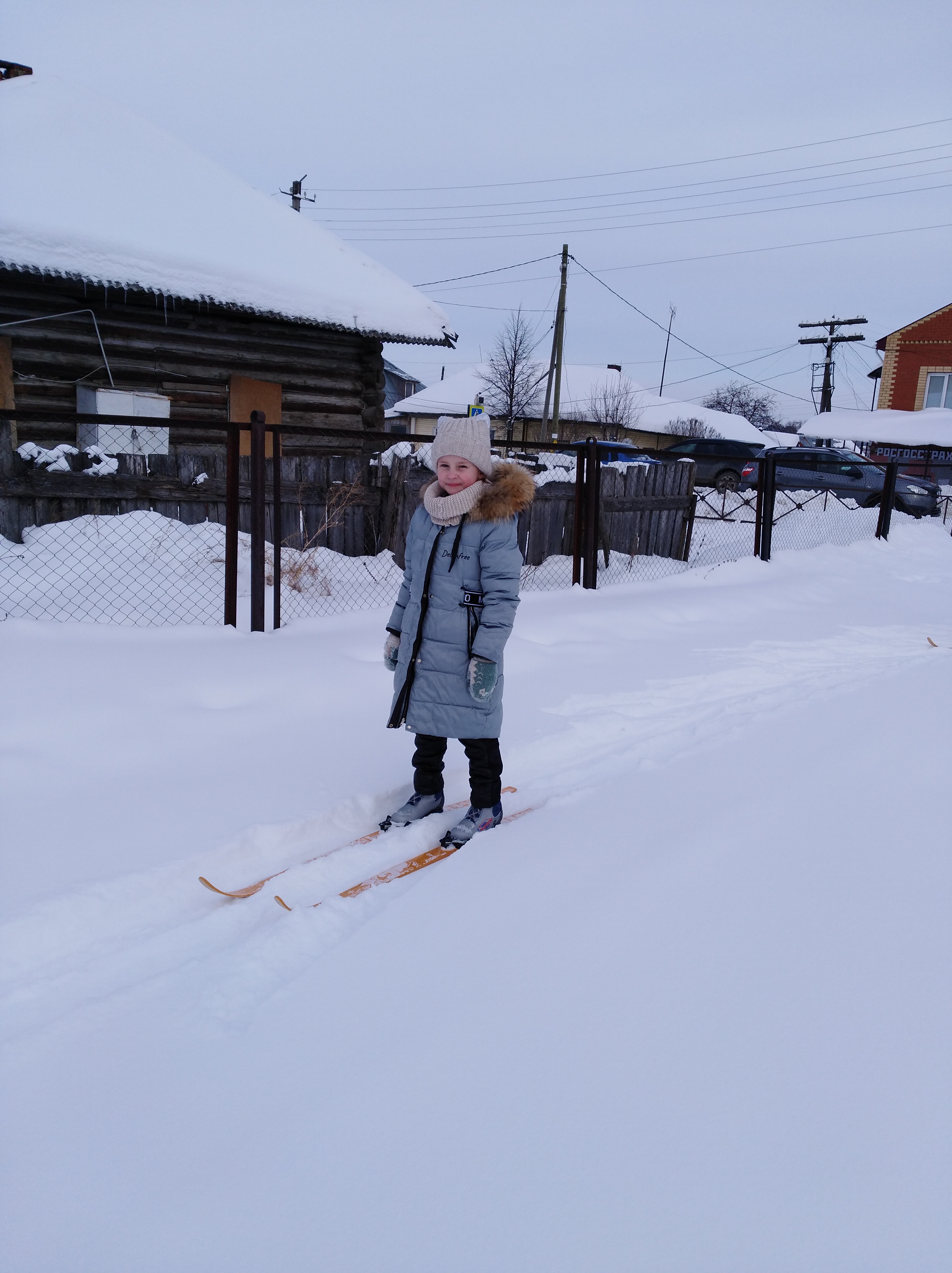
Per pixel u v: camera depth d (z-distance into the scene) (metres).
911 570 10.55
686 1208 1.36
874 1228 1.30
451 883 2.60
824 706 4.49
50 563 6.00
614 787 3.38
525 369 38.00
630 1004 1.92
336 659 4.93
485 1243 1.32
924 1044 1.72
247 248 10.47
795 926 2.21
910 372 29.25
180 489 6.74
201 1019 2.00
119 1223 1.41
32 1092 1.75
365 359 11.48
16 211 8.82
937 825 2.80
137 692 4.12
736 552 11.55
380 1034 1.89
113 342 9.49
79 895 2.47
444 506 2.85
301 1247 1.34
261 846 2.96
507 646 5.58
